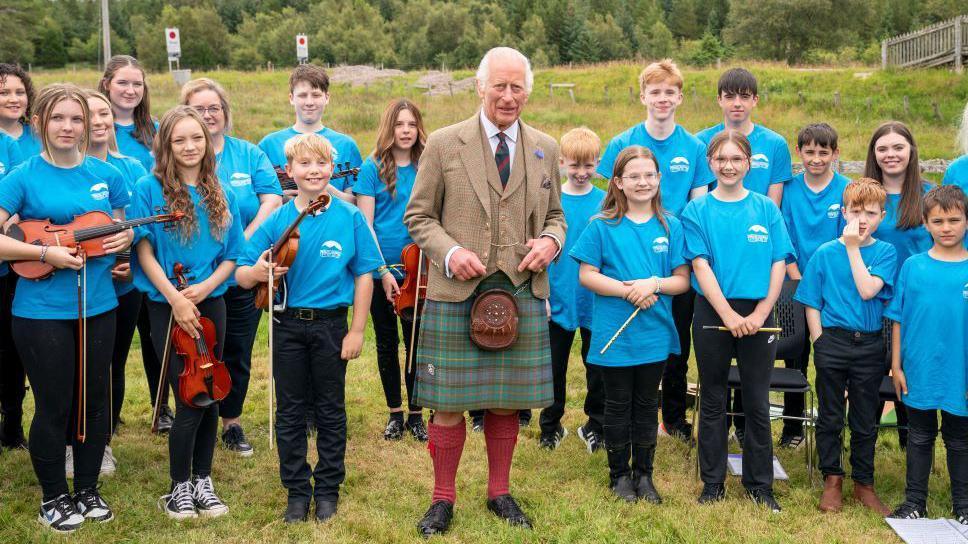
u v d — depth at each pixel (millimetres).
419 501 4086
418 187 3752
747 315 4043
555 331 4793
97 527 3697
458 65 93312
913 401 3961
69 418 4043
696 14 101000
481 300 3596
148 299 3854
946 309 3867
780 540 3646
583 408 5547
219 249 3893
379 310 4945
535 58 80875
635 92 23906
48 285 3566
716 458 4117
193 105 4562
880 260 4145
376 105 23391
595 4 103625
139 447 4703
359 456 4688
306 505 3871
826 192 4805
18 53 71562
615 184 4148
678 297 4855
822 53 56531
